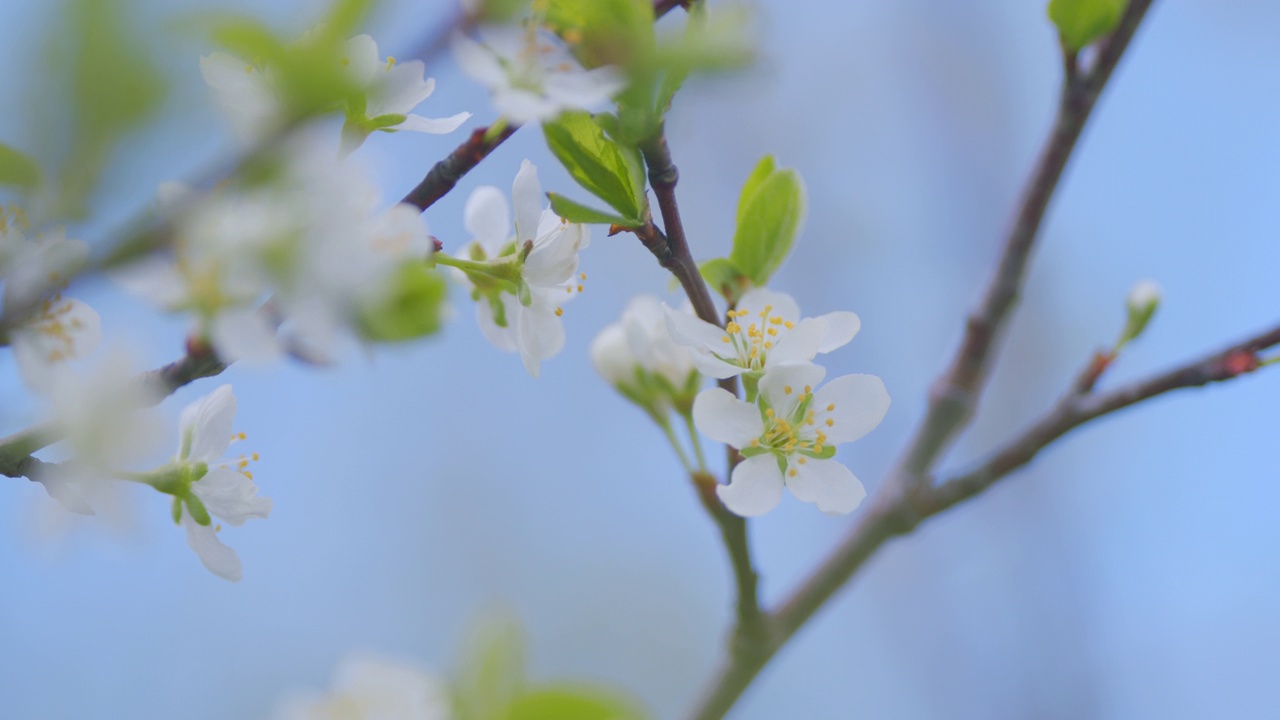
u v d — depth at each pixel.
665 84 0.48
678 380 0.53
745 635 0.54
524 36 0.46
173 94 0.37
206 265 0.45
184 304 0.45
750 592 0.54
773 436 0.51
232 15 0.39
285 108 0.42
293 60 0.41
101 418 0.45
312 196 0.45
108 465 0.45
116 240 0.41
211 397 0.50
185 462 0.50
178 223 0.41
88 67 0.36
